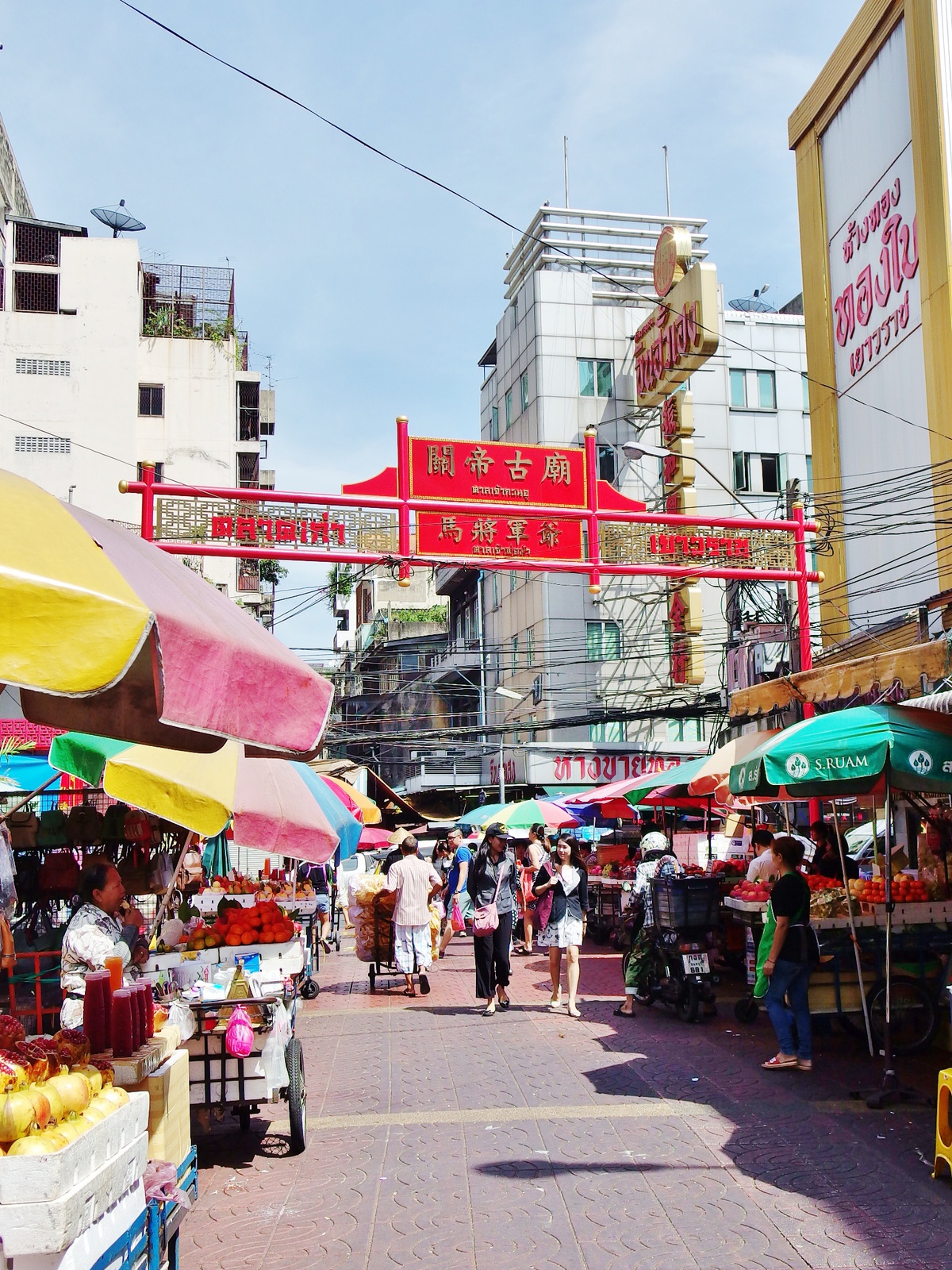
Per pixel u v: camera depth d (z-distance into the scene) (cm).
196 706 315
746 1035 1023
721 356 3581
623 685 3394
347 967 1688
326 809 1095
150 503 1452
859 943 904
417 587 5575
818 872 1183
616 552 1625
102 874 601
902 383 1653
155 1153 455
